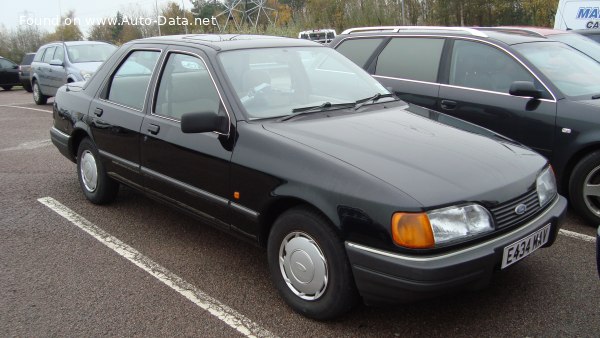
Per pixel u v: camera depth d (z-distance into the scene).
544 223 3.07
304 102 3.87
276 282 3.30
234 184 3.41
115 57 4.90
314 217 2.96
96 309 3.34
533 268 3.75
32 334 3.07
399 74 5.81
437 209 2.66
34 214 5.04
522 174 3.08
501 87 5.01
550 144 4.62
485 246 2.76
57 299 3.46
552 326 3.04
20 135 9.50
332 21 28.17
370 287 2.77
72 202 5.37
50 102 15.66
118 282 3.69
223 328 3.11
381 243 2.69
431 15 29.16
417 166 2.92
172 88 4.08
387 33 6.10
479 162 3.05
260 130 3.35
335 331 3.04
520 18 27.55
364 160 2.95
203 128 3.41
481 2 27.97
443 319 3.14
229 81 3.66
